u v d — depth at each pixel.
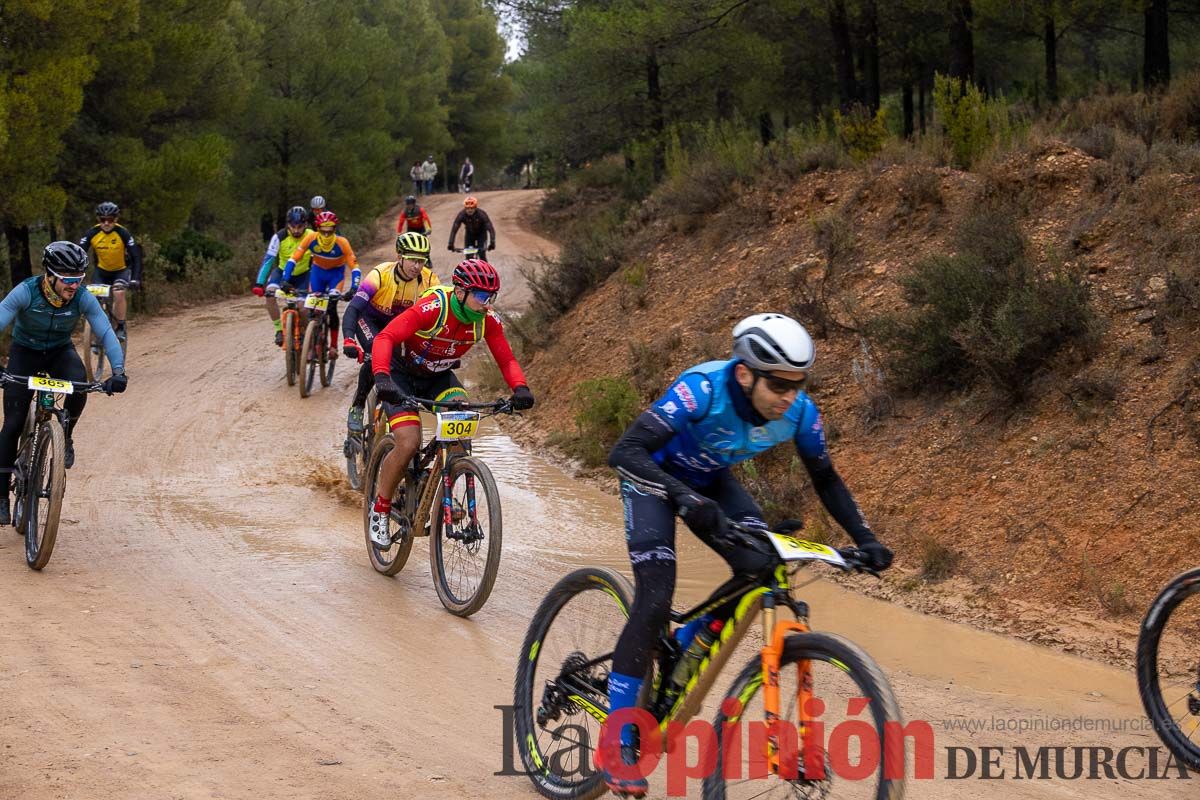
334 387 12.77
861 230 10.12
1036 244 8.39
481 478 5.53
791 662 3.12
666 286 11.70
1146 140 10.05
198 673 4.71
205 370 13.79
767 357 3.11
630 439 3.34
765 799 3.20
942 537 6.48
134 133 19.83
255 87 28.84
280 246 12.85
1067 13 18.12
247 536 7.18
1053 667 5.07
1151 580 5.54
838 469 7.52
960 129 10.88
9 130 15.30
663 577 3.38
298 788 3.66
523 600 6.04
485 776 3.87
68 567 6.29
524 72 29.89
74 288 6.29
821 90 25.20
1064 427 6.64
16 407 6.59
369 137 32.44
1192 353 6.59
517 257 28.19
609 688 3.43
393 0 48.22
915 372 7.71
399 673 4.84
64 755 3.81
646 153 26.70
